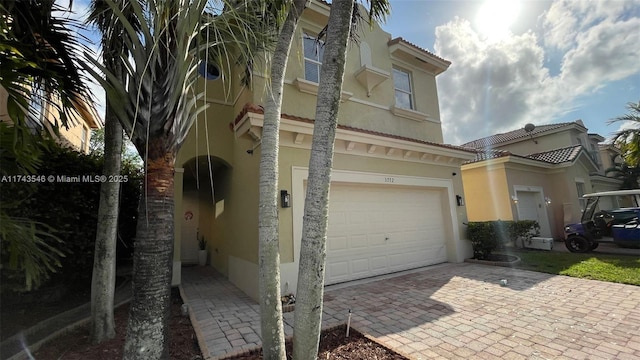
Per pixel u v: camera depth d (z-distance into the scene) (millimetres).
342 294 6430
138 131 2455
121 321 4969
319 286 2621
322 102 2781
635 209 9938
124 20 2412
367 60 10039
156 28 2250
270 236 2949
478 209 13719
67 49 3469
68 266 5945
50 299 5824
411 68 11445
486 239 9758
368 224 8164
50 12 3414
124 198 7910
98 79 2504
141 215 2439
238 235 7863
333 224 7547
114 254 4348
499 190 13094
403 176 8938
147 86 2438
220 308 5746
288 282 6262
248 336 4301
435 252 9578
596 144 22984
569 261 9008
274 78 3338
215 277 9078
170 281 2467
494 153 13719
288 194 6602
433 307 5398
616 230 9914
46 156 5547
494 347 3783
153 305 2322
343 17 2896
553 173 15500
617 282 6582
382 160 8570
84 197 6109
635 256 9477
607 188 20609
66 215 5660
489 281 7148
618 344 3734
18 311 5293
